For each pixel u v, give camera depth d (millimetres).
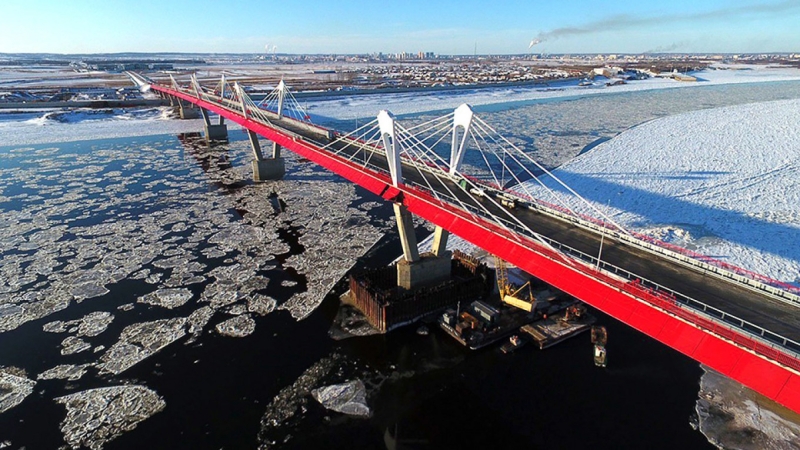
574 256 29234
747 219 58312
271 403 31422
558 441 28797
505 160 91750
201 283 46781
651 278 27094
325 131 71750
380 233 59312
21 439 28234
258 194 75125
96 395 31828
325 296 44562
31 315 41000
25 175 84562
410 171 51156
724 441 28156
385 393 32531
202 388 32656
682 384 33062
